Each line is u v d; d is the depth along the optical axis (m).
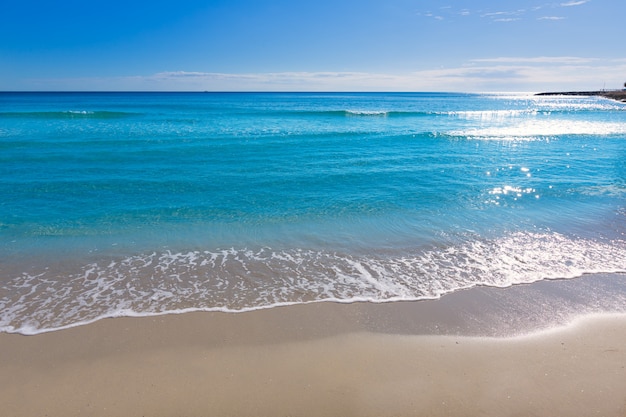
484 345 4.68
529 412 3.64
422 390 3.92
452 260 7.14
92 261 6.97
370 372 4.20
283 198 11.05
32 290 5.92
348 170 14.72
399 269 6.77
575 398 3.80
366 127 30.06
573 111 56.94
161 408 3.68
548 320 5.21
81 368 4.24
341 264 6.97
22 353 4.47
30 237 8.00
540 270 6.72
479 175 14.24
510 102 105.50
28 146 18.27
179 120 33.28
